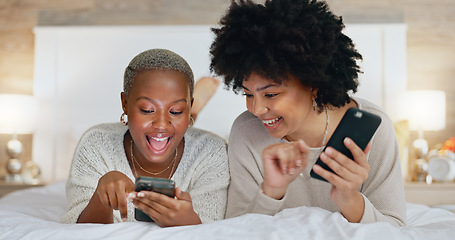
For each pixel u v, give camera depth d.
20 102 3.03
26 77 3.41
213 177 1.18
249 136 1.18
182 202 0.88
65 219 1.08
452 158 3.00
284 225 0.80
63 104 3.26
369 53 3.25
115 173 0.93
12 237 0.79
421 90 3.35
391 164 1.10
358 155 0.86
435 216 1.32
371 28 3.26
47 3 3.44
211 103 3.15
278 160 0.93
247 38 0.98
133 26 3.27
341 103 1.06
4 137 3.39
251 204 1.12
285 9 1.00
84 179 1.13
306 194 1.20
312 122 1.12
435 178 2.91
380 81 3.24
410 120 3.03
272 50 0.96
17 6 3.45
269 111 1.00
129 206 1.15
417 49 3.38
